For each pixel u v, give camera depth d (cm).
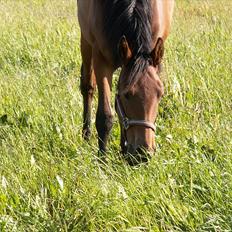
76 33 1341
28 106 889
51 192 639
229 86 961
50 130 810
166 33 806
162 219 573
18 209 609
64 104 898
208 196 615
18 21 1495
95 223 586
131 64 649
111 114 757
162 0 762
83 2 793
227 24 1444
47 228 570
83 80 867
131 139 646
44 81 1019
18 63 1194
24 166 696
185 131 797
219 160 688
